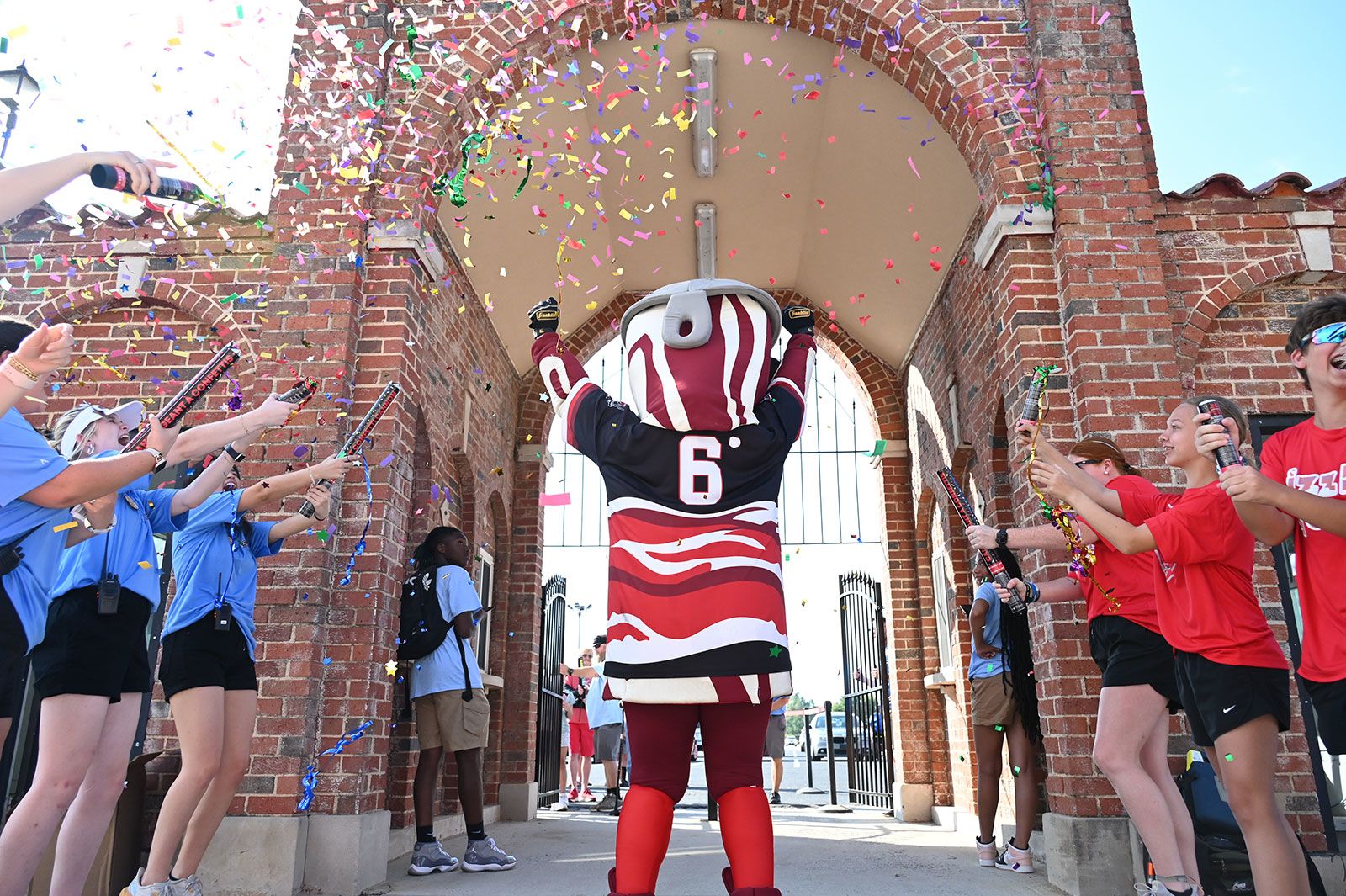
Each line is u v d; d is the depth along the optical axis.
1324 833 4.09
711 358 2.15
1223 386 4.93
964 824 6.52
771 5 5.54
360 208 5.10
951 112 5.39
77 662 2.69
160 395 5.09
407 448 5.05
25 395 1.99
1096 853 4.00
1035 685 4.75
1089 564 3.09
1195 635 2.48
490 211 6.46
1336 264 5.01
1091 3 5.27
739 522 2.08
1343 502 2.00
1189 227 5.11
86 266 5.20
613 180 7.67
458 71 5.40
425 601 4.79
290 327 4.92
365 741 4.38
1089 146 5.01
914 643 8.12
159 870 3.02
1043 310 4.89
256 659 4.36
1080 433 4.64
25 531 2.28
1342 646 2.05
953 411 6.90
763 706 2.07
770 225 8.40
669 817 2.01
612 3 5.51
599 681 8.47
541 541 8.55
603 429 2.20
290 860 4.04
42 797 2.56
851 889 4.16
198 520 3.36
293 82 5.32
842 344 9.18
